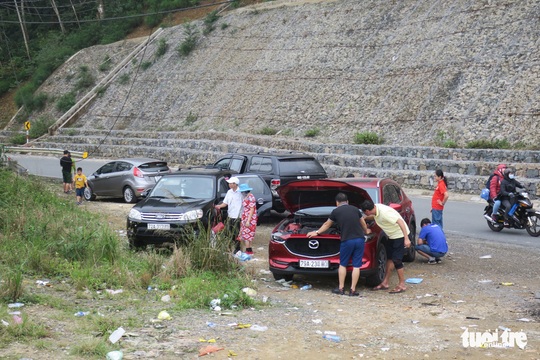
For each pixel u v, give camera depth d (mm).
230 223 13117
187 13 60031
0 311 7527
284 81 41094
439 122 30125
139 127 46812
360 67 37875
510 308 8859
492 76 30594
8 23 69938
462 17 35688
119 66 55562
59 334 7102
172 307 8625
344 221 9820
